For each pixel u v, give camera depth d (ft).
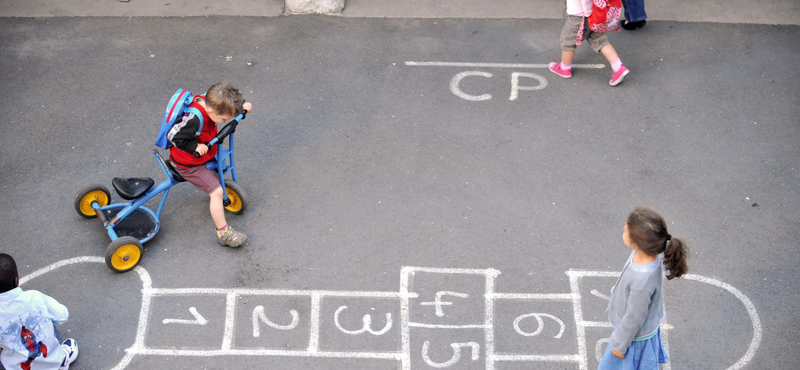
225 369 17.44
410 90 25.90
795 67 26.71
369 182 22.26
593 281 19.36
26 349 15.89
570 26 24.93
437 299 18.94
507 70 26.84
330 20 29.30
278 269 19.69
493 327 18.35
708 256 20.02
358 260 19.89
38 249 20.25
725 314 18.62
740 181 22.30
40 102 25.26
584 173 22.56
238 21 29.22
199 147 18.08
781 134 23.98
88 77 26.40
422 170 22.67
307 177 22.43
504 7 29.89
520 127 24.31
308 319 18.52
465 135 23.99
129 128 24.26
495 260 19.86
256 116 24.71
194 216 21.26
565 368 17.53
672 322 18.45
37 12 29.48
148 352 17.83
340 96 25.63
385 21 29.27
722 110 24.94
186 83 26.14
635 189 22.02
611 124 24.40
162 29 28.76
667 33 28.40
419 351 17.85
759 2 29.71
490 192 21.90
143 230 19.95
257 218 21.11
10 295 15.35
